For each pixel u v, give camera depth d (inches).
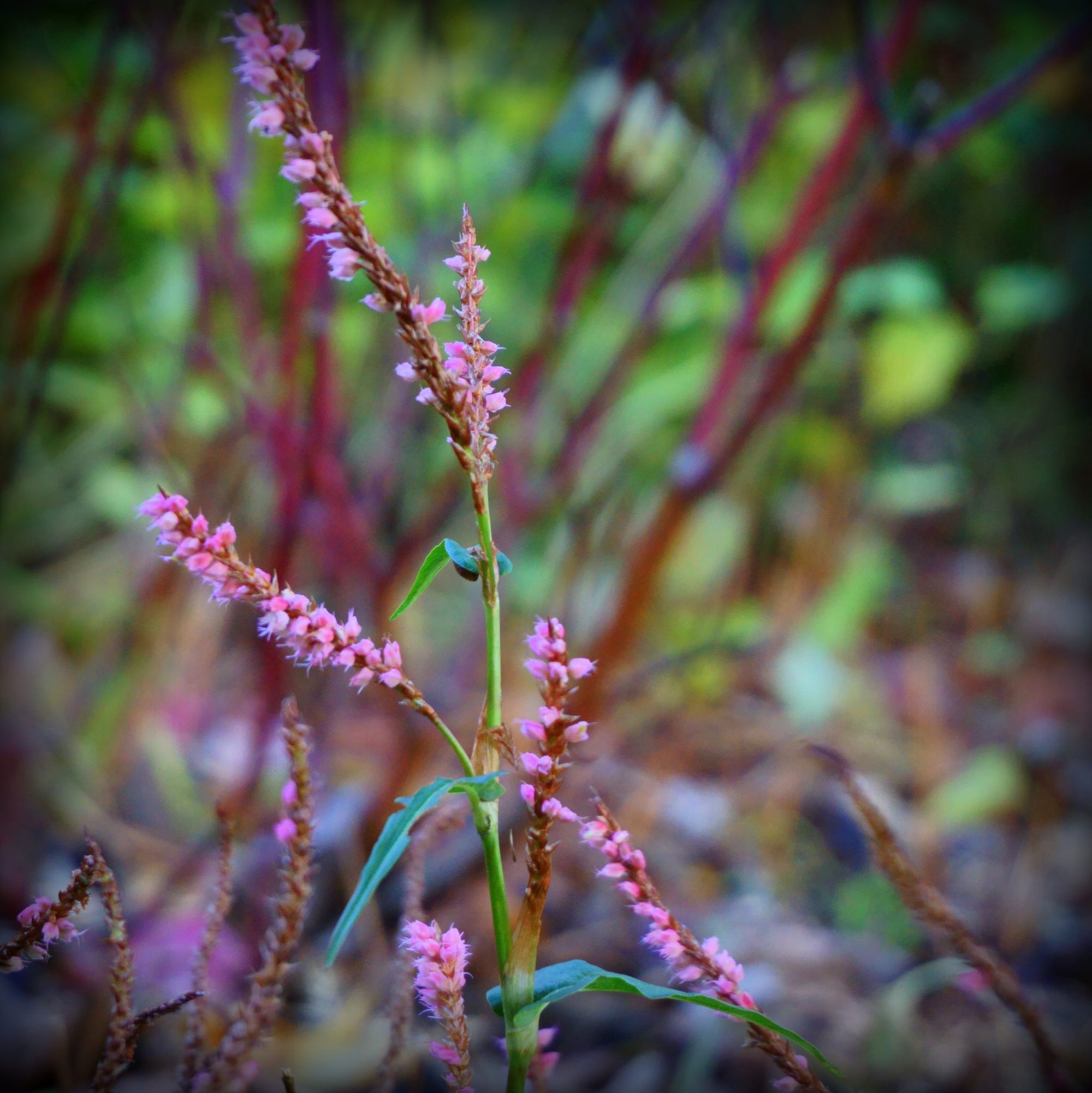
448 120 37.2
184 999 17.5
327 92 28.9
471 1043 23.7
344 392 38.4
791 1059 17.2
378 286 16.0
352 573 33.2
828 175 34.0
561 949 35.3
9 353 40.1
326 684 33.3
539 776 16.4
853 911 38.5
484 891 35.1
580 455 38.1
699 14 35.9
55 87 39.9
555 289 35.9
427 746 32.7
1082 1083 31.6
